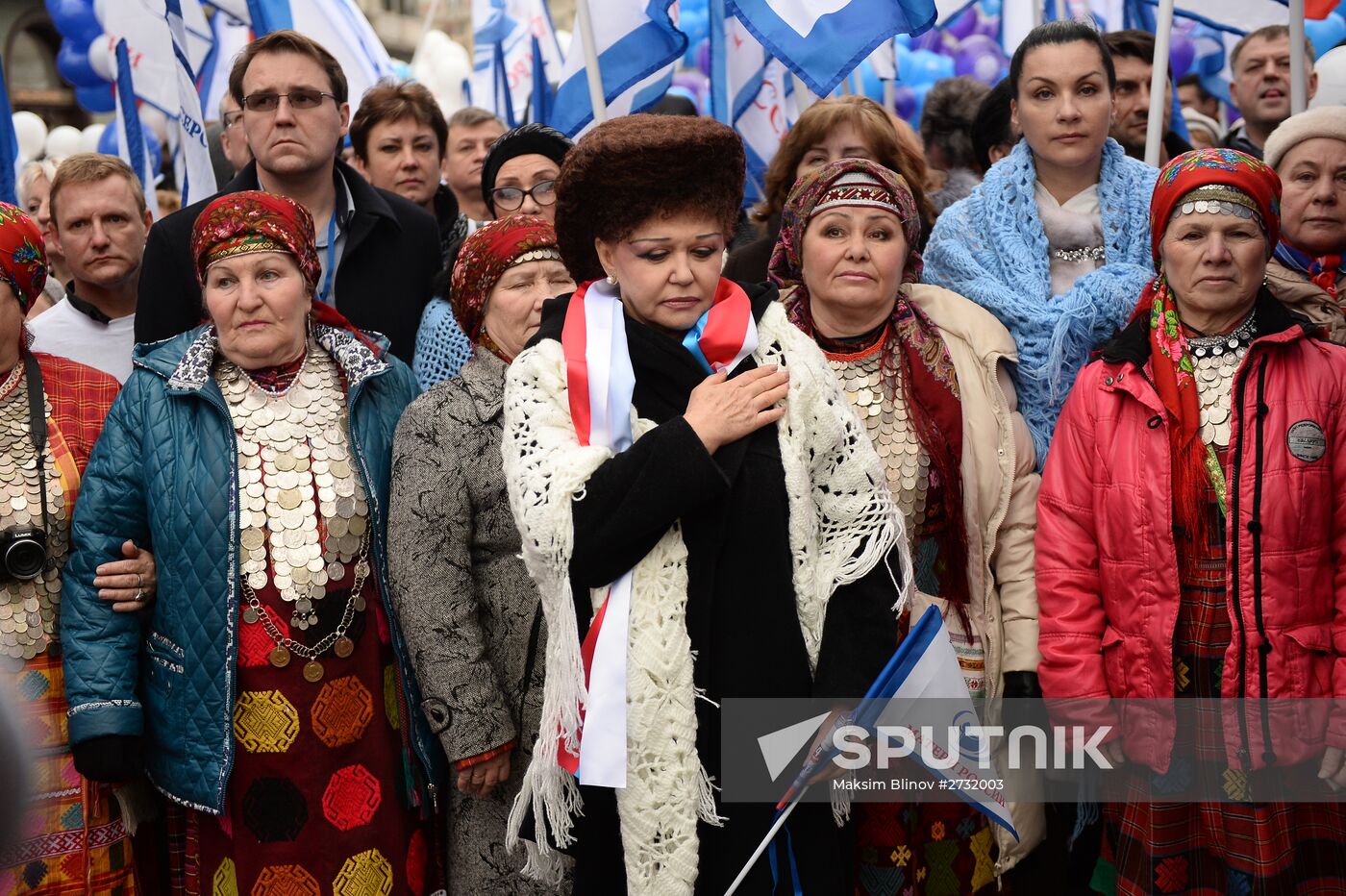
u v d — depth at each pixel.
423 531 2.96
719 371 2.35
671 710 2.26
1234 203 2.94
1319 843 2.91
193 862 3.00
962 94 5.34
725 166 2.30
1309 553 2.86
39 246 3.16
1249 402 2.91
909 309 3.13
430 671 2.92
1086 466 3.06
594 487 2.24
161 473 2.96
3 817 0.72
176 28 5.05
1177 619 2.90
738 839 2.29
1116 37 4.89
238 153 5.67
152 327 3.91
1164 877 2.95
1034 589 3.15
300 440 3.03
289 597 2.93
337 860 2.93
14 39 15.01
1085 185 3.71
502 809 2.98
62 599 3.01
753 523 2.30
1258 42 5.37
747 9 4.09
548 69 7.47
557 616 2.29
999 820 2.50
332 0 5.98
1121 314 3.38
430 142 5.34
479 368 3.13
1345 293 3.59
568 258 2.46
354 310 4.25
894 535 2.41
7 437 3.07
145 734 3.01
